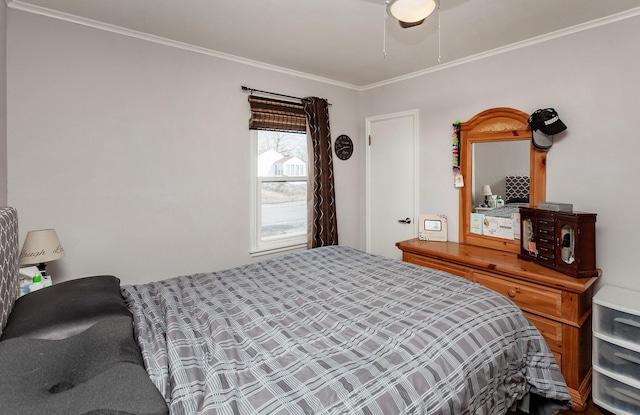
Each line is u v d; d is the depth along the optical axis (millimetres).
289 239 3400
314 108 3400
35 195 2072
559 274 2131
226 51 2764
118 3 1985
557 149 2441
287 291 1897
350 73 3373
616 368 1894
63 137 2152
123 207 2396
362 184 4012
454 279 2014
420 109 3363
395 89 3580
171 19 2193
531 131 2520
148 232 2516
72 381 915
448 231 3195
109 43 2293
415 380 1114
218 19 2197
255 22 2242
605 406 1949
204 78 2736
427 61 3021
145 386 843
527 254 2463
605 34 2191
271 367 1146
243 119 2984
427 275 2104
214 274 2266
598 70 2230
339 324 1463
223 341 1301
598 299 1962
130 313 1446
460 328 1407
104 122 2295
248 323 1490
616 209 2189
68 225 2191
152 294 1877
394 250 3715
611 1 1966
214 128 2811
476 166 2936
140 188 2465
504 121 2719
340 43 2602
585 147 2307
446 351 1268
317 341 1330
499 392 1390
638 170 2096
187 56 2641
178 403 946
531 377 1577
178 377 1051
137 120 2428
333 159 3732
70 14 2111
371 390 1039
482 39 2531
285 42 2580
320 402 973
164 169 2568
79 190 2223
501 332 1477
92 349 1041
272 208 3295
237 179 2969
